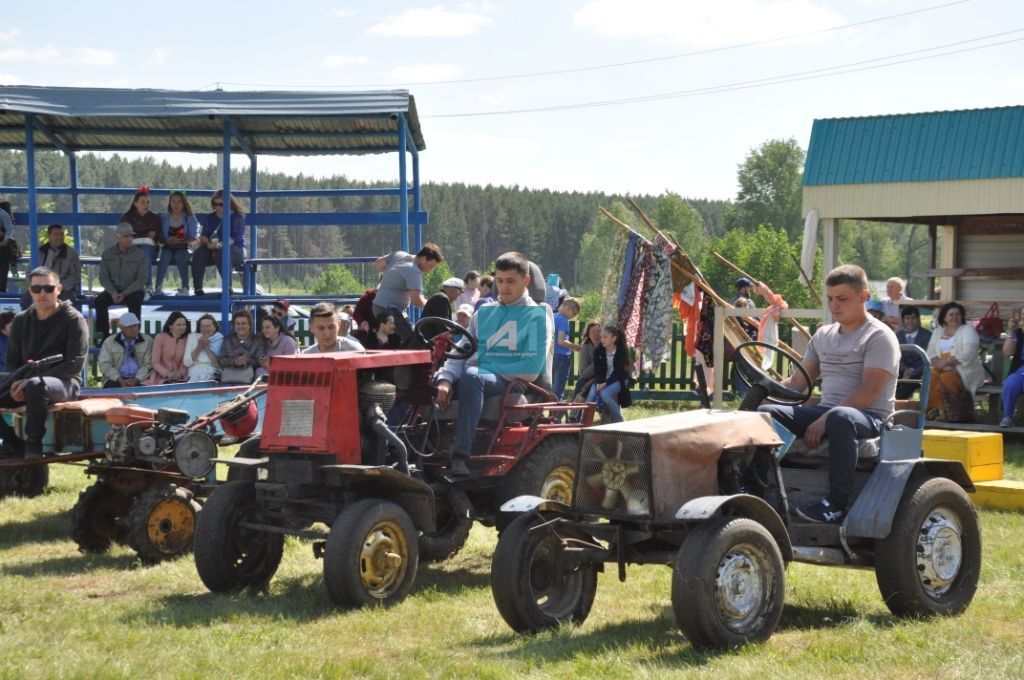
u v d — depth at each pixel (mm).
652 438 5555
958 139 15844
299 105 14594
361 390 6984
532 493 7672
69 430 8812
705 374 16422
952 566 6293
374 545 6562
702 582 5289
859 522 5957
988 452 10352
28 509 9969
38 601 6773
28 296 14703
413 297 11664
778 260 73250
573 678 5051
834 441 6051
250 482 7184
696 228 125250
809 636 5770
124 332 13086
